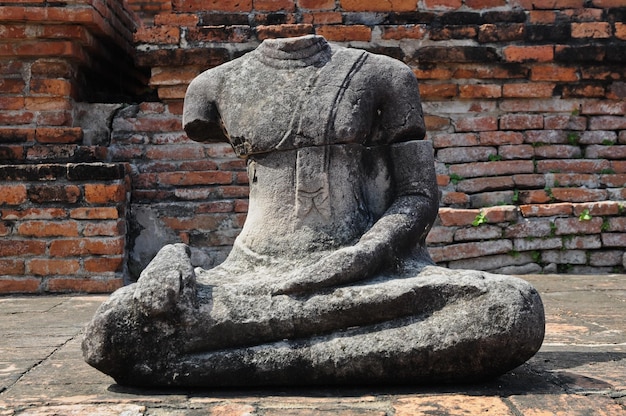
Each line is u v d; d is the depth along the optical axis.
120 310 2.82
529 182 6.54
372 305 2.79
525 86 6.61
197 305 2.82
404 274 3.02
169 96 6.54
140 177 6.42
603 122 6.66
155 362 2.81
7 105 6.25
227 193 6.43
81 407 2.64
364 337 2.79
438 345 2.72
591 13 6.67
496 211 6.26
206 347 2.82
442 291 2.80
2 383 2.99
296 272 2.89
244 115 3.24
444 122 6.65
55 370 3.21
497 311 2.72
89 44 6.32
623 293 5.27
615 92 6.66
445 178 6.54
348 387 2.84
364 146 3.30
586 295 5.20
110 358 2.81
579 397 2.69
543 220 6.27
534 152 6.61
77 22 6.10
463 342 2.72
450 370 2.78
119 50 7.14
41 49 6.18
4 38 6.13
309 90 3.20
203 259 6.29
